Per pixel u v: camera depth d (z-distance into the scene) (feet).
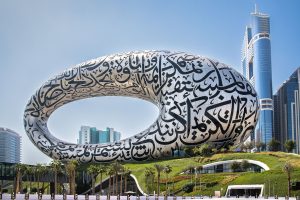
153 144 346.95
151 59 364.58
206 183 276.21
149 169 297.53
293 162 286.25
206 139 341.00
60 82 385.29
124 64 370.12
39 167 323.57
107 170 311.27
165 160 341.41
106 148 355.56
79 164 360.28
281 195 242.58
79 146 363.97
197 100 339.57
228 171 303.68
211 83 341.00
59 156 365.81
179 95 345.51
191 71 348.38
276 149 419.95
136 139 353.10
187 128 338.75
